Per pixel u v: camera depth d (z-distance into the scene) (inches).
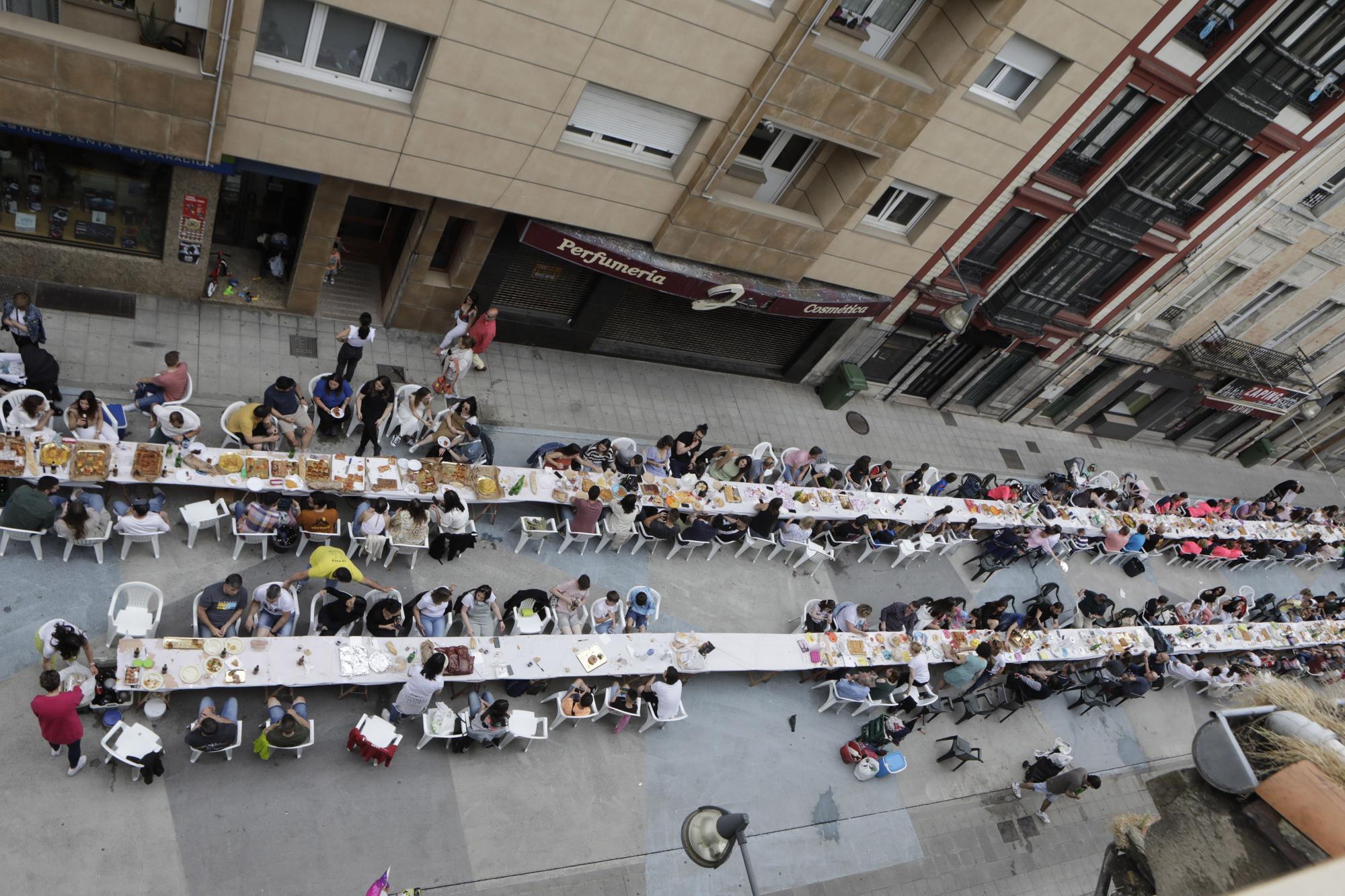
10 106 487.8
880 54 655.8
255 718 470.0
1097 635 760.3
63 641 404.8
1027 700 717.3
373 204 695.1
